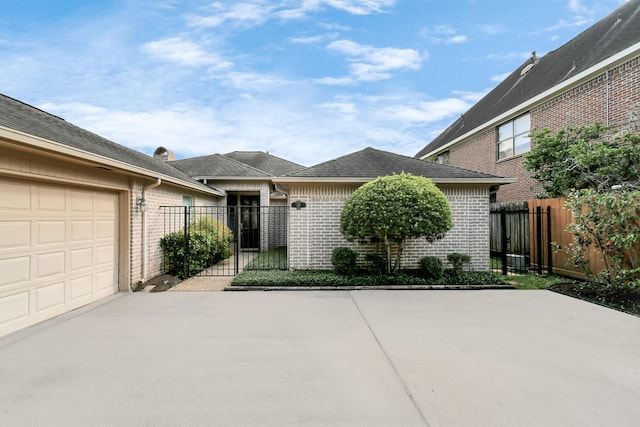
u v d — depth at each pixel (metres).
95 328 4.67
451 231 8.66
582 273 7.61
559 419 2.65
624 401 2.88
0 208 4.39
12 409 2.78
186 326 4.75
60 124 6.74
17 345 4.06
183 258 8.51
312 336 4.37
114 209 6.79
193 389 3.09
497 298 6.27
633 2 10.80
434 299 6.21
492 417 2.67
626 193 6.16
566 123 10.42
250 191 14.73
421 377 3.29
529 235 9.34
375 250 8.59
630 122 8.06
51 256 5.19
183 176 10.90
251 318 5.11
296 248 8.66
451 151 18.14
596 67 9.15
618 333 4.43
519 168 12.39
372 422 2.62
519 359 3.67
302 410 2.78
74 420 2.64
